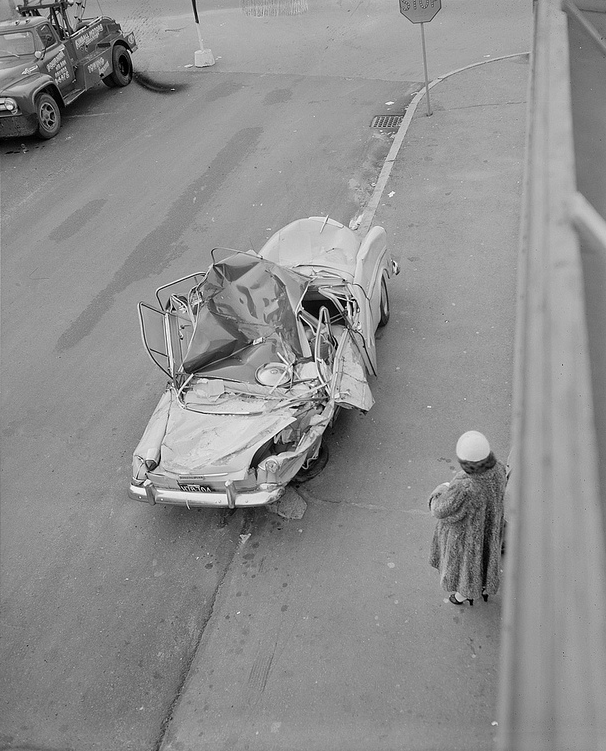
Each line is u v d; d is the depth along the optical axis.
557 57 2.60
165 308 7.08
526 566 1.07
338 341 6.72
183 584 5.90
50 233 11.42
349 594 5.54
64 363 8.75
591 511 1.11
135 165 12.99
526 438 1.24
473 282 8.61
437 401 7.11
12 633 5.77
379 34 16.95
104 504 6.83
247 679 5.09
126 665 5.37
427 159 11.27
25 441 7.73
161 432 6.24
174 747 4.79
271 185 11.56
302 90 14.72
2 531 6.73
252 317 6.55
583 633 0.98
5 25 14.09
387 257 8.15
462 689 4.76
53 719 5.11
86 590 6.02
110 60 15.88
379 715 4.71
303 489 6.49
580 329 1.40
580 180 1.98
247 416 6.12
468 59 14.53
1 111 13.51
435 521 5.96
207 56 16.80
